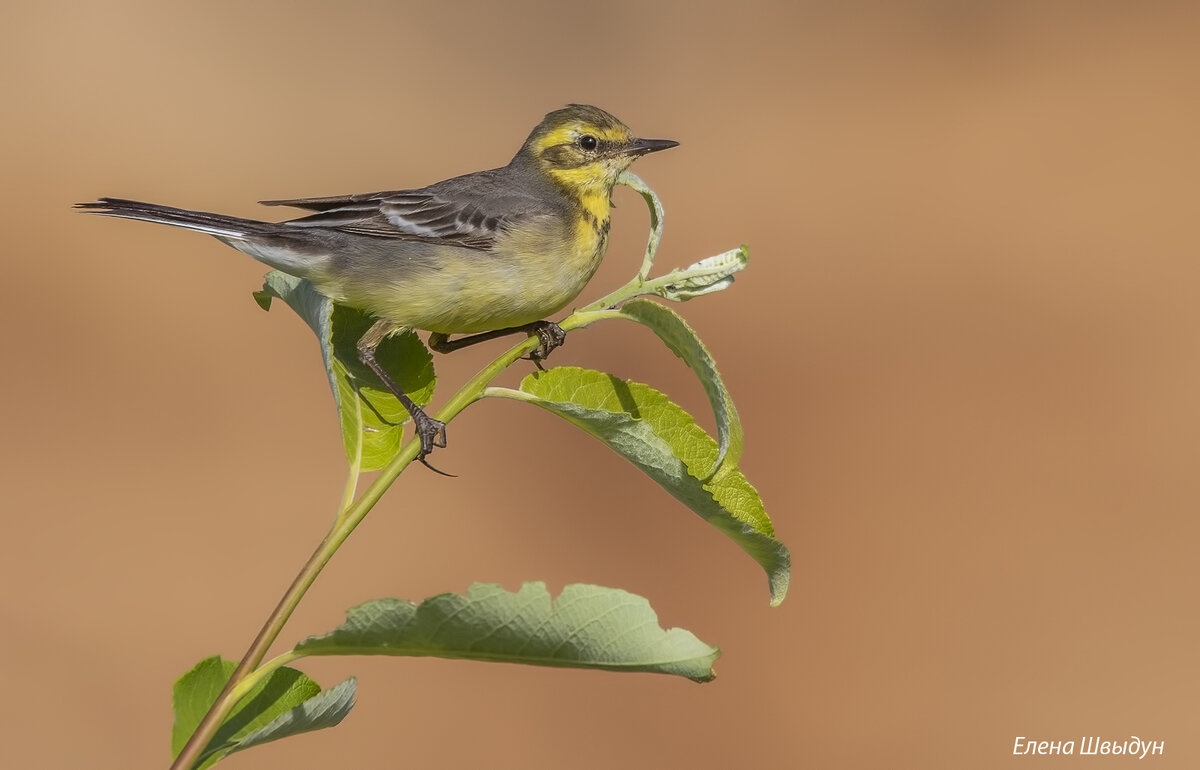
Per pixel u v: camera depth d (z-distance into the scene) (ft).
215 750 9.99
